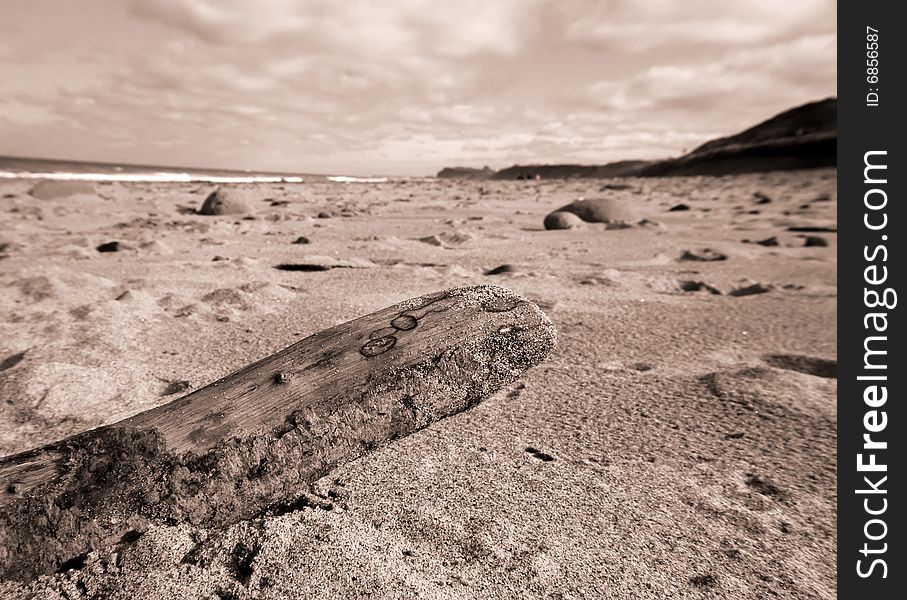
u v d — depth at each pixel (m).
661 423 0.77
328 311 1.27
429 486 0.61
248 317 1.21
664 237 3.00
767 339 1.14
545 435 0.73
